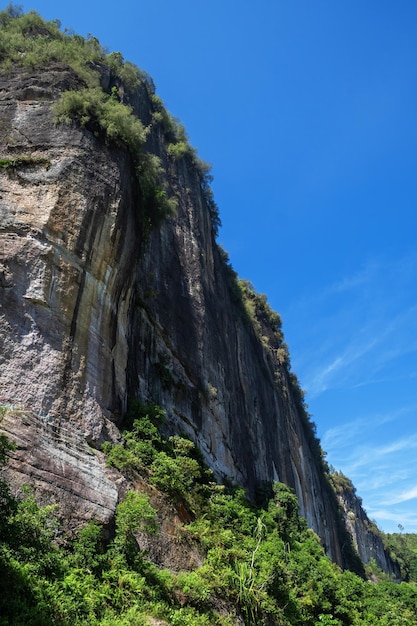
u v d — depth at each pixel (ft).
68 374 59.00
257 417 152.56
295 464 189.06
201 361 111.55
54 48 88.22
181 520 65.92
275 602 73.15
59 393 57.06
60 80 81.15
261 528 85.81
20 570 37.65
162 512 61.82
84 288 65.21
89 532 47.16
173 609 49.21
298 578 94.07
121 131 79.51
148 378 88.02
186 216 132.16
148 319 95.14
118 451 59.67
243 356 153.69
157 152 129.49
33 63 84.07
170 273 111.55
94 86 85.92
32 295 58.90
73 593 40.04
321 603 93.35
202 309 119.34
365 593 120.88
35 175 67.72
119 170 76.84
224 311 142.72
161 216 90.43
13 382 54.03
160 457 67.77
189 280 119.85
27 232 62.28
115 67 116.06
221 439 115.03
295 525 127.44
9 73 82.38
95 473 53.93
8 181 66.23
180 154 140.15
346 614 96.37
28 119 74.90
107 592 43.52
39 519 41.32
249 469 131.75
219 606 58.03
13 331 56.39
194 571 60.54
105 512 51.11
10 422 49.42
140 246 83.76
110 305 70.08
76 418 57.67
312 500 204.85
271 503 127.24
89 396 60.70
